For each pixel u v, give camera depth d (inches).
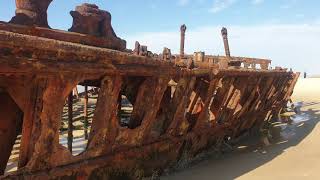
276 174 264.4
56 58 139.7
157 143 230.2
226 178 253.9
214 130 310.8
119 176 200.2
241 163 298.7
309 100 957.2
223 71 273.1
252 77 352.8
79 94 668.1
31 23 171.8
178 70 222.7
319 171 269.1
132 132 203.0
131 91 227.8
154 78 205.8
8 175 137.8
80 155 170.2
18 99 145.0
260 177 257.1
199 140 291.4
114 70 167.8
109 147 188.2
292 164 292.4
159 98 215.0
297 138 411.8
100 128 176.9
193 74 241.6
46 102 144.3
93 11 197.9
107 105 176.1
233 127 364.8
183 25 404.2
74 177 168.1
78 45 146.7
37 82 139.9
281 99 581.3
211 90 272.2
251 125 431.2
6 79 143.4
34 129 143.8
